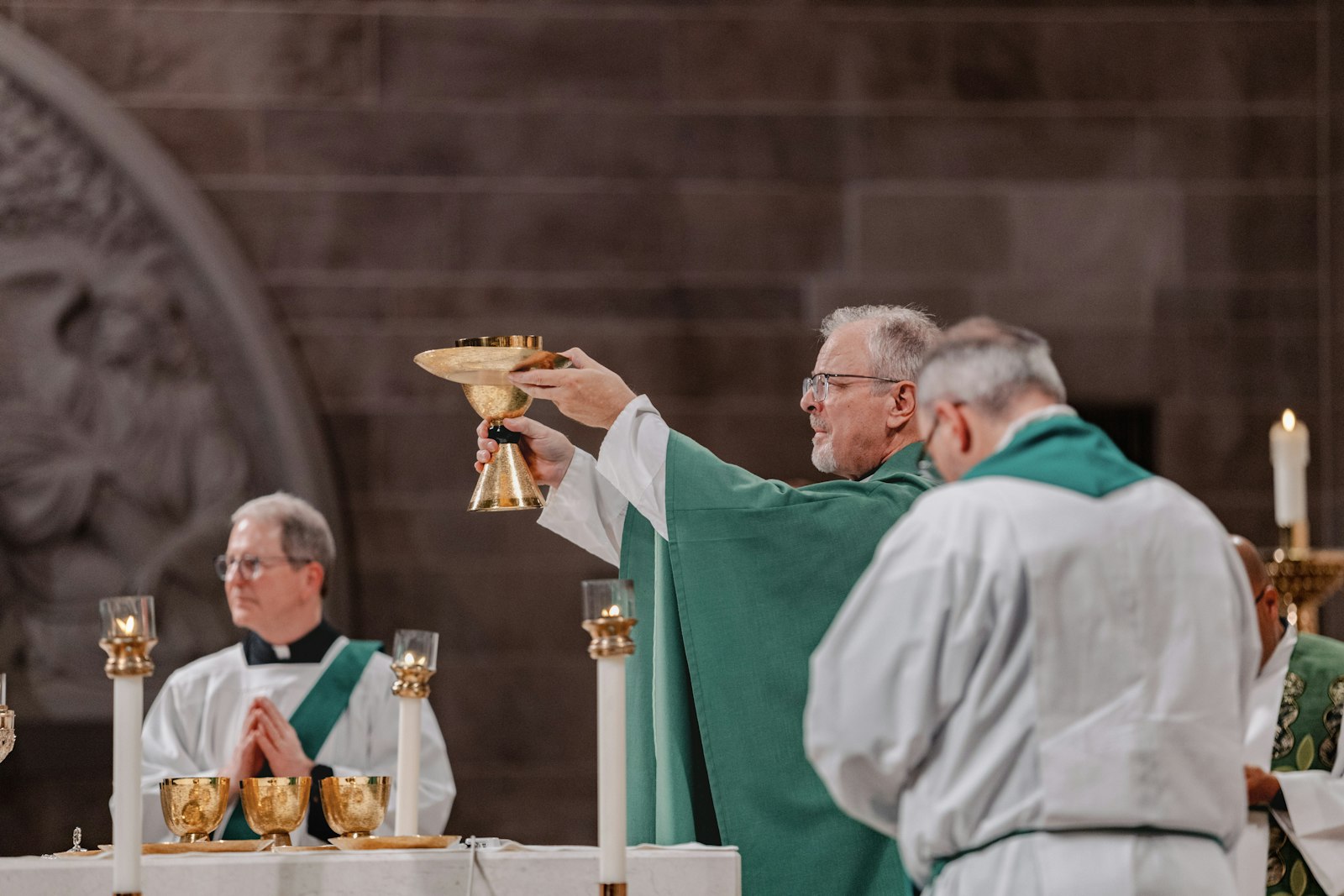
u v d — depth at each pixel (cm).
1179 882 632
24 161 2077
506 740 2081
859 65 2186
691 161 2167
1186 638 660
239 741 1177
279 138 2139
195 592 2033
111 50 2131
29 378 2047
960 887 655
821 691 672
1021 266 2164
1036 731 648
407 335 2128
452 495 2112
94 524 2034
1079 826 642
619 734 714
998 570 657
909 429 1027
